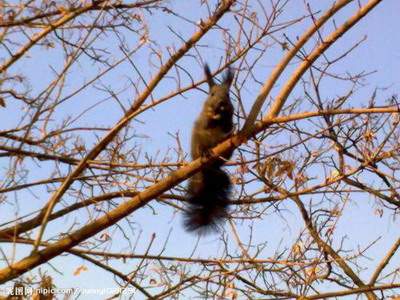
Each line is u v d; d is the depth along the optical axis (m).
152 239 8.83
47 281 8.12
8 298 7.98
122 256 9.52
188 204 10.84
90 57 9.42
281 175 9.65
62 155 10.02
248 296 9.13
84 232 8.80
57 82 8.19
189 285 8.98
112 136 8.88
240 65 9.15
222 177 10.72
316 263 9.13
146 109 8.79
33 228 9.48
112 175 9.61
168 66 9.62
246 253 9.34
